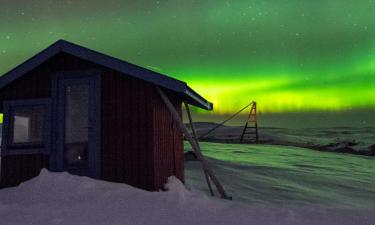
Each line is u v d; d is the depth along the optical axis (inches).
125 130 269.3
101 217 169.0
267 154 1129.4
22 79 299.3
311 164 813.2
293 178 460.8
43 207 189.5
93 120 276.7
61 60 293.3
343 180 479.5
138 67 267.1
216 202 205.0
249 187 369.4
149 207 185.2
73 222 161.0
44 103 289.1
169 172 301.1
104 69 282.8
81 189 223.0
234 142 1802.4
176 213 175.5
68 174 249.9
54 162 277.4
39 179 244.7
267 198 315.9
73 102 345.4
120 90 276.4
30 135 366.0
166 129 303.1
